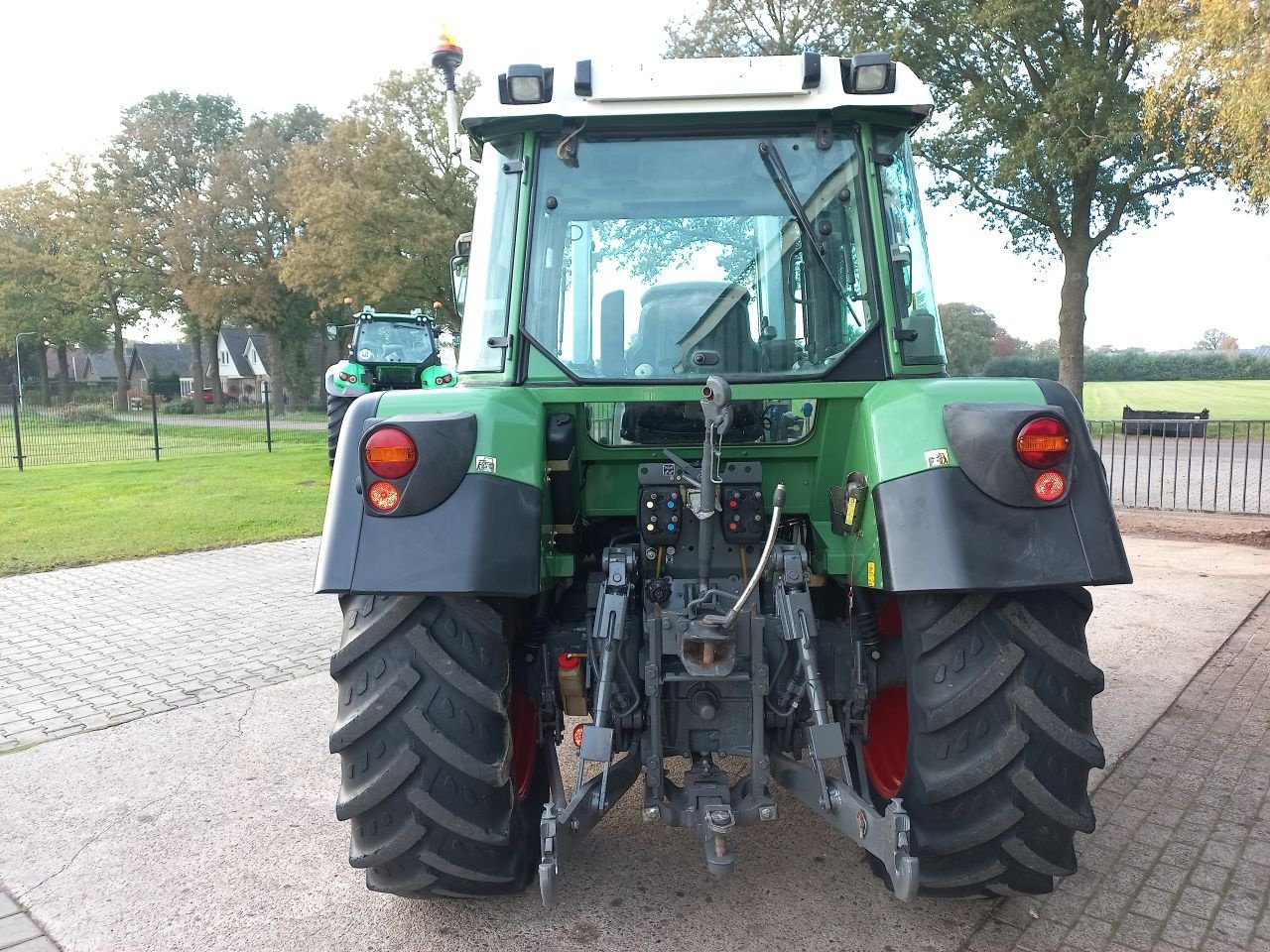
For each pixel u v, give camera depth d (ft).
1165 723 13.87
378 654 7.90
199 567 27.04
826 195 9.17
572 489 8.72
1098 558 7.25
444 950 8.59
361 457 7.47
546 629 9.40
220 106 177.58
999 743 7.48
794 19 57.82
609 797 8.27
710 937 8.67
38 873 10.20
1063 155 42.86
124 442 73.41
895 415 7.93
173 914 9.32
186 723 14.70
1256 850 10.14
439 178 101.14
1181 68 32.17
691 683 8.55
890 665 9.11
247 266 147.13
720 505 8.88
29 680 16.93
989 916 8.95
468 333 9.73
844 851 10.27
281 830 11.12
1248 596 21.84
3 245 165.99
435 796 7.79
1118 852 10.15
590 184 9.16
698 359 9.11
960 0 45.29
